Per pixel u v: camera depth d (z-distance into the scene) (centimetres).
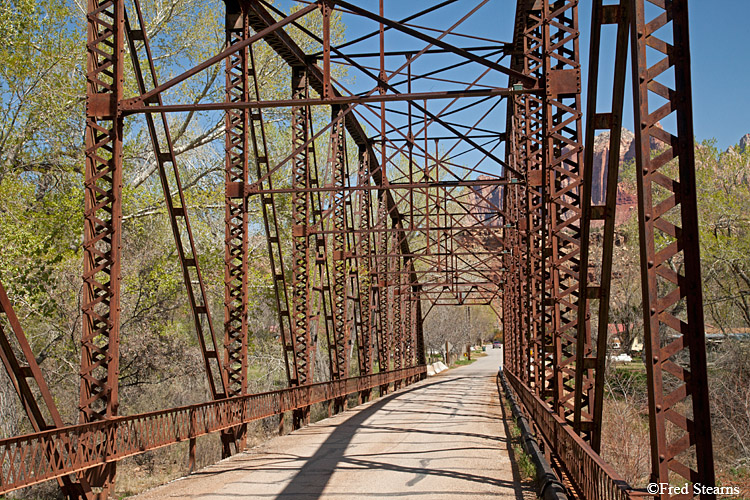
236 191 1455
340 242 2531
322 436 1619
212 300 2920
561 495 711
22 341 800
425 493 896
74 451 823
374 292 3528
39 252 1667
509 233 2933
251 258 2572
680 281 415
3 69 1733
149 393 2388
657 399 410
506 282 3122
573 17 1102
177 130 2589
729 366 2141
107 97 1007
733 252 2483
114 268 976
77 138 2073
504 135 2664
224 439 1321
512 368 2622
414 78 1719
